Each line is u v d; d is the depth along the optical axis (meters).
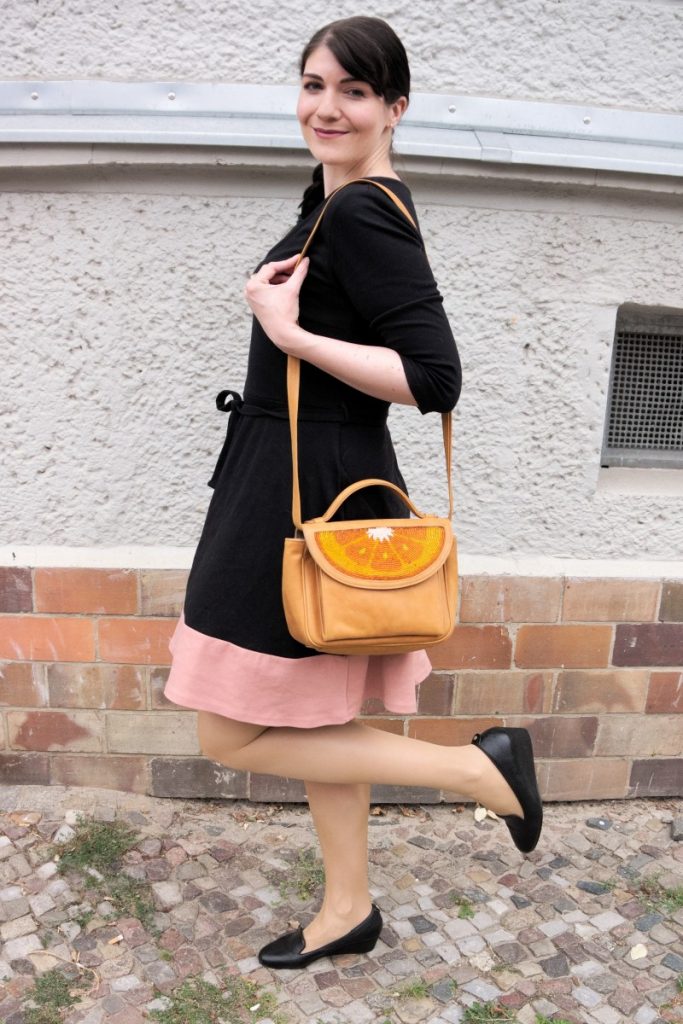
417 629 1.48
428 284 1.40
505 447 2.32
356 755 1.70
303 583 1.47
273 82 2.08
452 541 1.58
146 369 2.24
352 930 1.91
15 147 2.06
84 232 2.15
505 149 2.05
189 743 2.45
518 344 2.26
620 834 2.43
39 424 2.27
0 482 2.31
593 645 2.43
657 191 2.15
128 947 1.95
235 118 2.07
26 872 2.16
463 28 2.08
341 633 1.44
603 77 2.13
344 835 1.85
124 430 2.28
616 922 2.08
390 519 1.54
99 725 2.44
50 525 2.34
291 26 2.06
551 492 2.36
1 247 2.16
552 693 2.46
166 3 2.04
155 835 2.34
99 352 2.22
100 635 2.36
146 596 2.33
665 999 1.83
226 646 1.59
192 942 1.98
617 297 2.24
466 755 1.79
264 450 1.55
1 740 2.45
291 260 1.47
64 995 1.80
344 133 1.47
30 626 2.36
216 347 2.23
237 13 2.05
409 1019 1.77
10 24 2.05
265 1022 1.75
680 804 2.53
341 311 1.47
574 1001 1.82
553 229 2.19
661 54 2.13
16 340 2.22
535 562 2.40
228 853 2.29
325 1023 1.75
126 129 2.03
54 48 2.07
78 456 2.29
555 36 2.10
